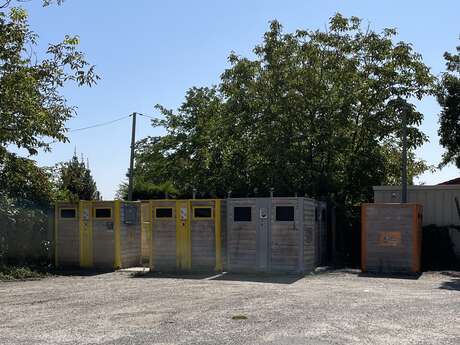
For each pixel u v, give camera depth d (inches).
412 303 390.6
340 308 370.6
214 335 295.9
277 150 771.4
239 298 416.2
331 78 804.6
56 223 670.5
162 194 1359.5
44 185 683.4
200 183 983.0
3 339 293.9
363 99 794.8
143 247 732.7
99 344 280.2
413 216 589.9
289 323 323.6
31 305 396.2
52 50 652.7
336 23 827.4
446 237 677.9
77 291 466.3
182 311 364.8
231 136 850.1
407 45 816.3
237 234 601.3
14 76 612.7
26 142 647.8
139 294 443.8
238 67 842.2
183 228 620.7
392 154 847.1
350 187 818.2
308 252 599.8
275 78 809.5
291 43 828.0
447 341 281.3
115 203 652.7
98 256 653.9
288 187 786.2
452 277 565.9
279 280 534.0
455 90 839.1
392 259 592.7
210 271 608.7
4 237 623.8
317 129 783.1
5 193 677.3
